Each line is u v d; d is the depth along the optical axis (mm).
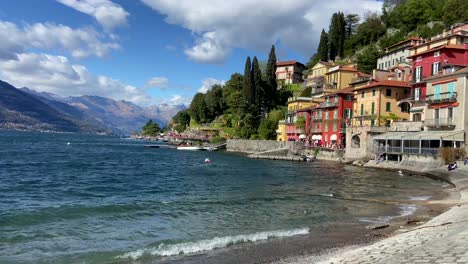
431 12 138125
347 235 21500
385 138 69250
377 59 126875
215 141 153125
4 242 19969
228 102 176625
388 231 22203
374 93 81688
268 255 17844
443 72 62688
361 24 176000
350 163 79188
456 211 25484
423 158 60406
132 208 29156
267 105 155625
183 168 69312
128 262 17109
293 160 92500
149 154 113500
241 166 75062
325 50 172375
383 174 58688
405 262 13039
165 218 26109
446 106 59781
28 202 31969
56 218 25547
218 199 33875
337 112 95375
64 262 17109
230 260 17188
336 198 34594
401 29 144250
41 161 76938
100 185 44031
